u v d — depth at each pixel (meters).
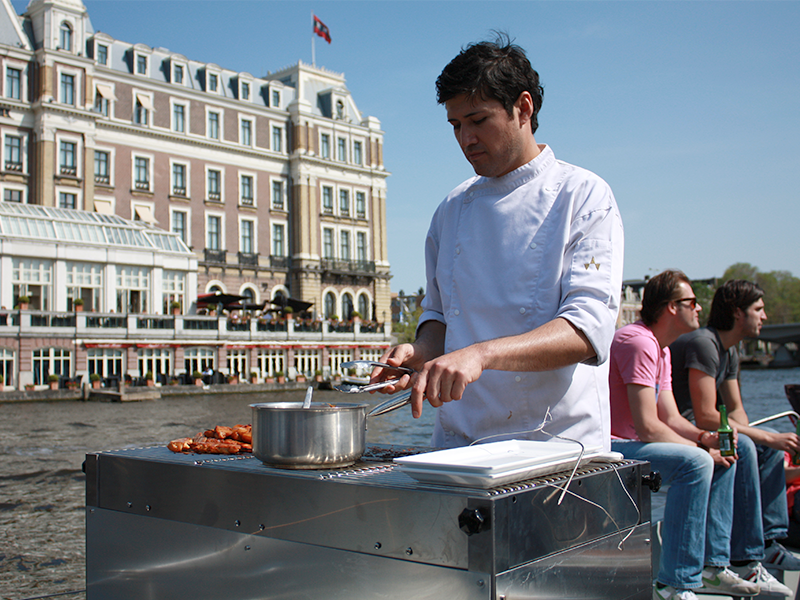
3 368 28.91
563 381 1.82
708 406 3.44
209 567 1.67
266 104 44.41
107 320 31.58
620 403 3.19
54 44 34.53
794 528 3.88
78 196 34.81
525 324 1.84
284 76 47.28
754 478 3.27
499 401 1.87
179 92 39.94
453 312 1.99
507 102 1.80
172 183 39.34
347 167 46.47
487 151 1.87
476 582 1.24
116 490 1.89
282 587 1.54
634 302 70.44
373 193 48.28
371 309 47.78
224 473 1.64
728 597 3.12
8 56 33.38
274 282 43.34
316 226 44.81
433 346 2.12
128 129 37.53
